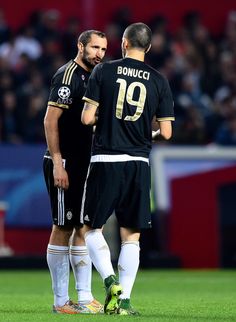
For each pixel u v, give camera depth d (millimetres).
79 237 23875
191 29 77062
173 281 41062
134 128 22328
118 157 22250
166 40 73938
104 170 22250
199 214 52438
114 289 21562
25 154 52531
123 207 22547
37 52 69938
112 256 49688
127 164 22297
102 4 78750
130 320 20891
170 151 54594
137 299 29750
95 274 47500
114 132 22250
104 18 78750
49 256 23797
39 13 73312
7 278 43688
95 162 22391
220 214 52531
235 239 52688
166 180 53969
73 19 71438
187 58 72688
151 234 52844
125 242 22734
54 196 23641
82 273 23844
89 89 22297
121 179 22312
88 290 23891
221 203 52531
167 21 80375
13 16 77000
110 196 22297
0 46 69625
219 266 52594
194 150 54875
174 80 69750
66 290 23812
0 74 65375
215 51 75250
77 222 23562
